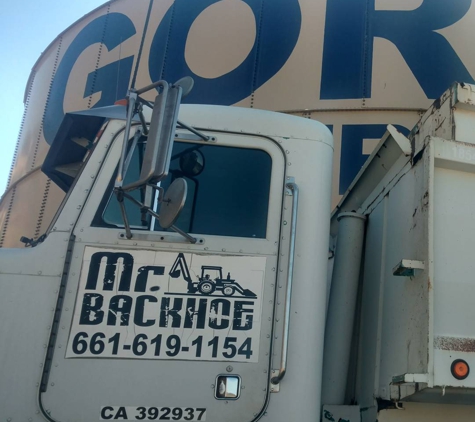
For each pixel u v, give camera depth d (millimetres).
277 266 2598
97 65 8742
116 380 2369
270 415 2387
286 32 7664
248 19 7910
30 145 9148
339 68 7297
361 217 3578
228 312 2496
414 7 7477
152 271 2531
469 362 2305
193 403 2367
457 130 2705
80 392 2344
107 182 2730
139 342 2424
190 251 2582
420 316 2424
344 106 7098
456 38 7254
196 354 2428
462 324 2387
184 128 2881
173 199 2230
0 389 2324
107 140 2820
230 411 2373
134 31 8633
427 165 2641
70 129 3135
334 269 3512
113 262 2537
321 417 3051
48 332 2412
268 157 2869
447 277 2467
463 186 2652
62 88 9031
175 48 8008
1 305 2441
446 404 2666
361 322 3359
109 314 2453
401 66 7176
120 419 2326
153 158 2244
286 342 2469
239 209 2729
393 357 2699
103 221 2643
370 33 7414
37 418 2299
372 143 6891
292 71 7406
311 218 2744
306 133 2930
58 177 3627
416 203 2723
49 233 2598
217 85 7586
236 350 2447
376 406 2816
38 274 2504
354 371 3285
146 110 2902
